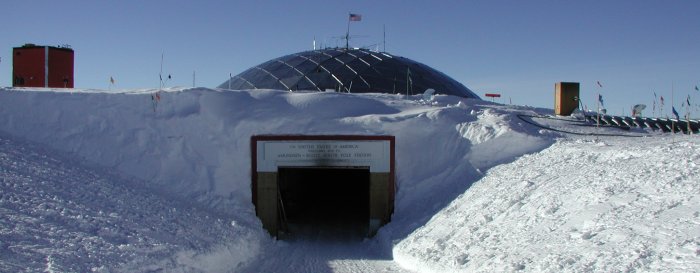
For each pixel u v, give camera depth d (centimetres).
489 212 1309
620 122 2216
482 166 1831
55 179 1434
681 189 991
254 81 3116
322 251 1603
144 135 1927
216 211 1727
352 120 2070
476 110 2316
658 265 760
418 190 1869
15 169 1408
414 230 1546
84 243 1077
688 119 2000
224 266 1316
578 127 2156
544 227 1068
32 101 1947
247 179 1892
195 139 1952
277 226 1856
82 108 1966
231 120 2027
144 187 1709
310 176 2909
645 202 990
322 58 3175
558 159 1581
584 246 906
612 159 1395
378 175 1866
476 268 1028
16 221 1091
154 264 1092
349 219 2314
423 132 2012
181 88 2202
